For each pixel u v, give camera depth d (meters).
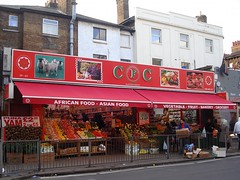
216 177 9.89
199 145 16.17
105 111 20.12
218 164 13.07
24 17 23.38
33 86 14.62
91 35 26.05
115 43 27.09
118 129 17.53
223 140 17.06
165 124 18.42
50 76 15.50
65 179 10.16
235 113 23.64
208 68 23.09
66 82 15.93
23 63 14.88
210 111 21.75
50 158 13.62
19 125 14.12
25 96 13.20
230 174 10.44
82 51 25.41
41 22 24.09
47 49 24.09
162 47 29.33
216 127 18.97
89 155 12.44
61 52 24.67
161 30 29.53
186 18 31.38
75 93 15.10
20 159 12.29
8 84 14.32
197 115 21.55
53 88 15.06
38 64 15.23
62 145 14.40
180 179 9.62
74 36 25.25
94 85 16.77
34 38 23.64
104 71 17.22
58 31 24.75
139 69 18.53
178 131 16.20
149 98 17.27
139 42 28.03
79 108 19.28
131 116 19.03
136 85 18.25
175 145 16.41
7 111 15.34
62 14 24.91
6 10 23.27
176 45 30.28
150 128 18.38
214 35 33.31
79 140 12.72
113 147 14.19
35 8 26.16
